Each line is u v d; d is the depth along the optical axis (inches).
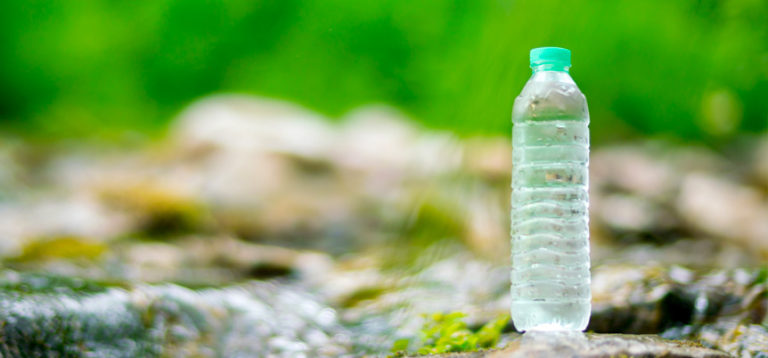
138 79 225.8
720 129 155.3
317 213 127.3
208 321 76.3
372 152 141.6
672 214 113.7
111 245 98.1
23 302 72.4
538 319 68.4
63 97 221.1
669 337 72.4
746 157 142.4
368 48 190.9
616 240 109.0
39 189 139.3
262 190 128.6
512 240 69.0
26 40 222.7
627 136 157.5
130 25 220.4
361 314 81.0
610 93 153.5
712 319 73.0
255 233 122.9
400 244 106.8
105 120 216.4
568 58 68.7
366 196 131.3
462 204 104.3
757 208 111.2
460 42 155.7
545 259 68.6
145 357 72.9
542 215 68.9
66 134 202.4
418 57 177.3
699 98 147.8
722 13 127.1
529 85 69.3
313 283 89.9
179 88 225.9
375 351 75.0
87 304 73.5
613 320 73.1
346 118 188.1
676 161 136.4
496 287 83.4
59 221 111.4
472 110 120.6
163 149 153.6
